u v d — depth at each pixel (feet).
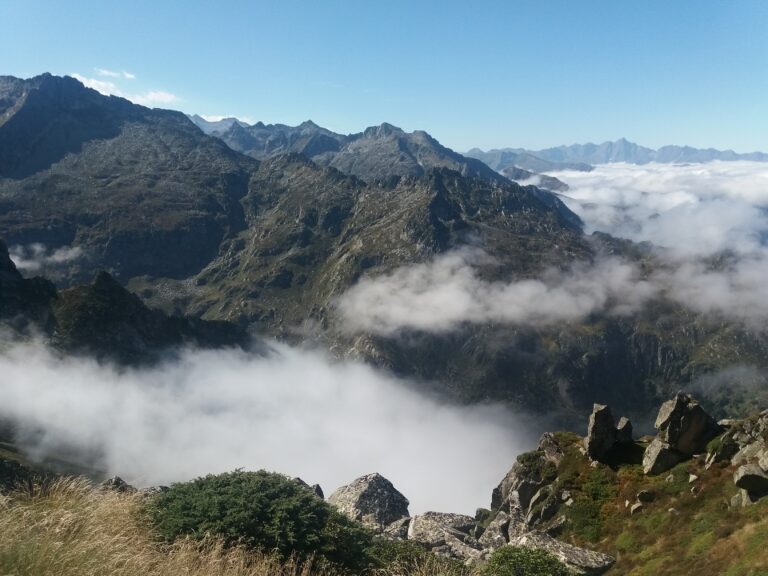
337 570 68.03
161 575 47.29
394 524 154.30
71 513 48.01
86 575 41.06
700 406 180.75
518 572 81.51
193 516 65.00
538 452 220.23
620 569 144.05
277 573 60.59
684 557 133.18
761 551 115.34
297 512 70.69
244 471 82.53
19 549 40.04
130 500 64.69
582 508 177.58
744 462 157.17
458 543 137.90
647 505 165.48
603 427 201.46
